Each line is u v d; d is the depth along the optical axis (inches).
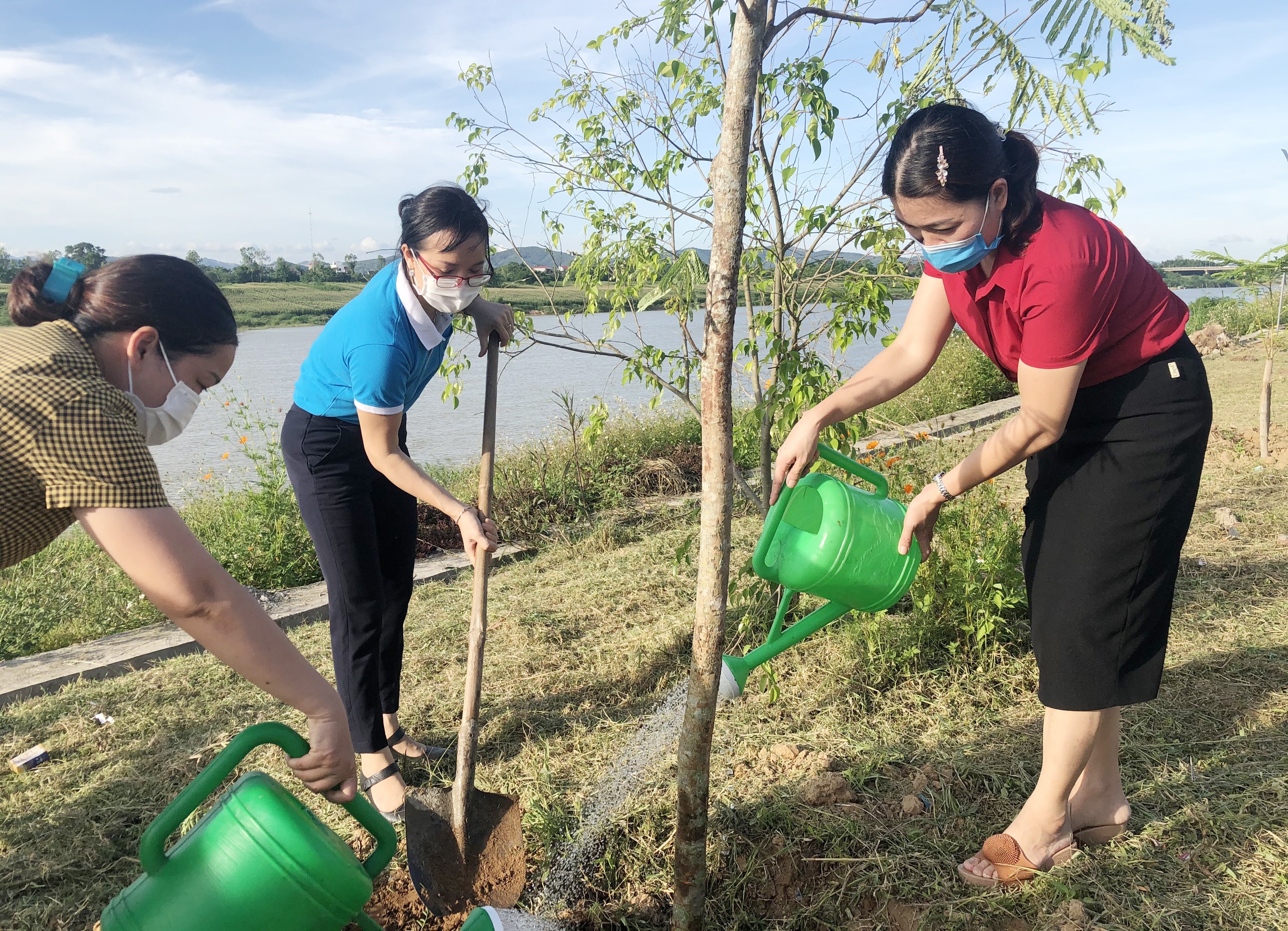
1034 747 110.0
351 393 104.6
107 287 56.7
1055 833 87.7
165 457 391.2
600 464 271.7
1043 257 72.2
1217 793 96.3
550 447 292.2
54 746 131.9
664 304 161.2
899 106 144.6
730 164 67.3
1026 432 78.0
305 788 115.8
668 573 189.0
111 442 51.4
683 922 82.0
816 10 74.4
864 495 89.4
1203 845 89.0
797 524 87.8
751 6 65.0
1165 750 105.7
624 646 153.3
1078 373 75.0
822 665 136.9
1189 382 78.0
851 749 112.6
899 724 118.8
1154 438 77.2
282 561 212.1
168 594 52.0
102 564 219.8
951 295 82.9
